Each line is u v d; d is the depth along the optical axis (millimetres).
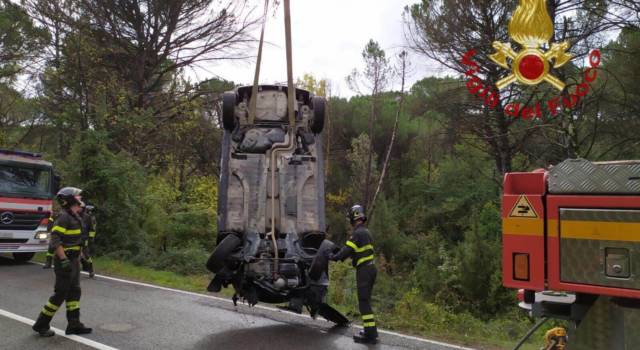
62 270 6301
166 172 27422
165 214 17922
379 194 31062
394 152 34438
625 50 13789
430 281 15516
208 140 26125
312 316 7219
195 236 18156
